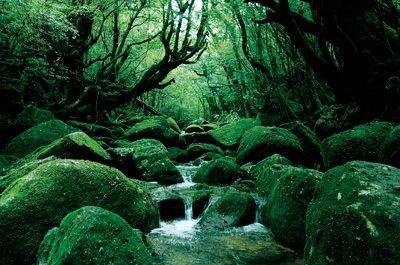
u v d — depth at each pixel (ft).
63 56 46.09
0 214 14.01
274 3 28.30
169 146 54.29
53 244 12.43
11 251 13.60
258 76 55.26
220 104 106.11
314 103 44.16
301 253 16.52
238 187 28.53
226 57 68.39
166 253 16.44
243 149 38.96
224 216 21.11
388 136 19.27
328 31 28.73
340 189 12.37
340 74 29.68
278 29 40.22
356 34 28.60
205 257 16.16
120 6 50.44
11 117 38.93
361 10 28.50
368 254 9.95
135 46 74.38
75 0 45.65
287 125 41.88
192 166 42.80
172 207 22.74
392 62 27.66
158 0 52.08
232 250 17.07
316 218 12.45
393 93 26.86
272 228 19.16
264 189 24.12
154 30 67.77
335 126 35.47
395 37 28.84
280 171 23.07
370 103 29.94
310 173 18.12
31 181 15.75
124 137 52.24
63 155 24.04
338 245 10.93
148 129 52.85
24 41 38.78
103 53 71.82
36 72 46.03
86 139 25.95
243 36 45.52
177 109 125.49
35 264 13.26
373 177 12.36
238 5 41.55
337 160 23.98
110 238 11.30
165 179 31.24
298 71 43.39
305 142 37.11
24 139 31.45
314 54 29.76
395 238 9.70
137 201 18.92
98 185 17.29
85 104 50.65
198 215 23.38
